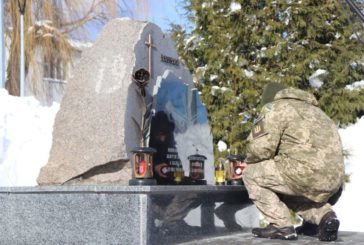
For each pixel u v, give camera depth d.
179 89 6.46
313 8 10.40
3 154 8.80
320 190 4.96
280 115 5.08
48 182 5.87
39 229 5.20
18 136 9.23
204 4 10.85
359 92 10.52
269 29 10.38
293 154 5.00
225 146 10.24
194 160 6.29
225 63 10.61
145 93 6.00
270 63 10.58
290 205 5.49
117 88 5.77
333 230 5.05
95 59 5.99
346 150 9.72
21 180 8.50
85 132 5.78
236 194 6.30
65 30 17.39
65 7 17.41
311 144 4.98
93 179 5.76
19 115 9.75
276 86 5.46
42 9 16.81
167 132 6.11
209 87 10.55
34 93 16.48
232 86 10.59
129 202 4.69
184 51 11.03
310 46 10.50
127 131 5.67
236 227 6.24
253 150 5.22
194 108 6.77
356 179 9.35
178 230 5.09
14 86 16.38
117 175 5.66
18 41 16.36
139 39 6.00
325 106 10.56
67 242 5.01
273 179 5.20
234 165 6.60
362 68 10.87
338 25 10.70
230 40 10.66
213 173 6.99
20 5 15.08
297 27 10.52
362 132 10.13
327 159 4.95
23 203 5.32
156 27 6.38
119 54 5.91
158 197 4.80
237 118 10.31
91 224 4.88
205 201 5.62
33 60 16.44
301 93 5.27
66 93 6.00
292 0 10.43
